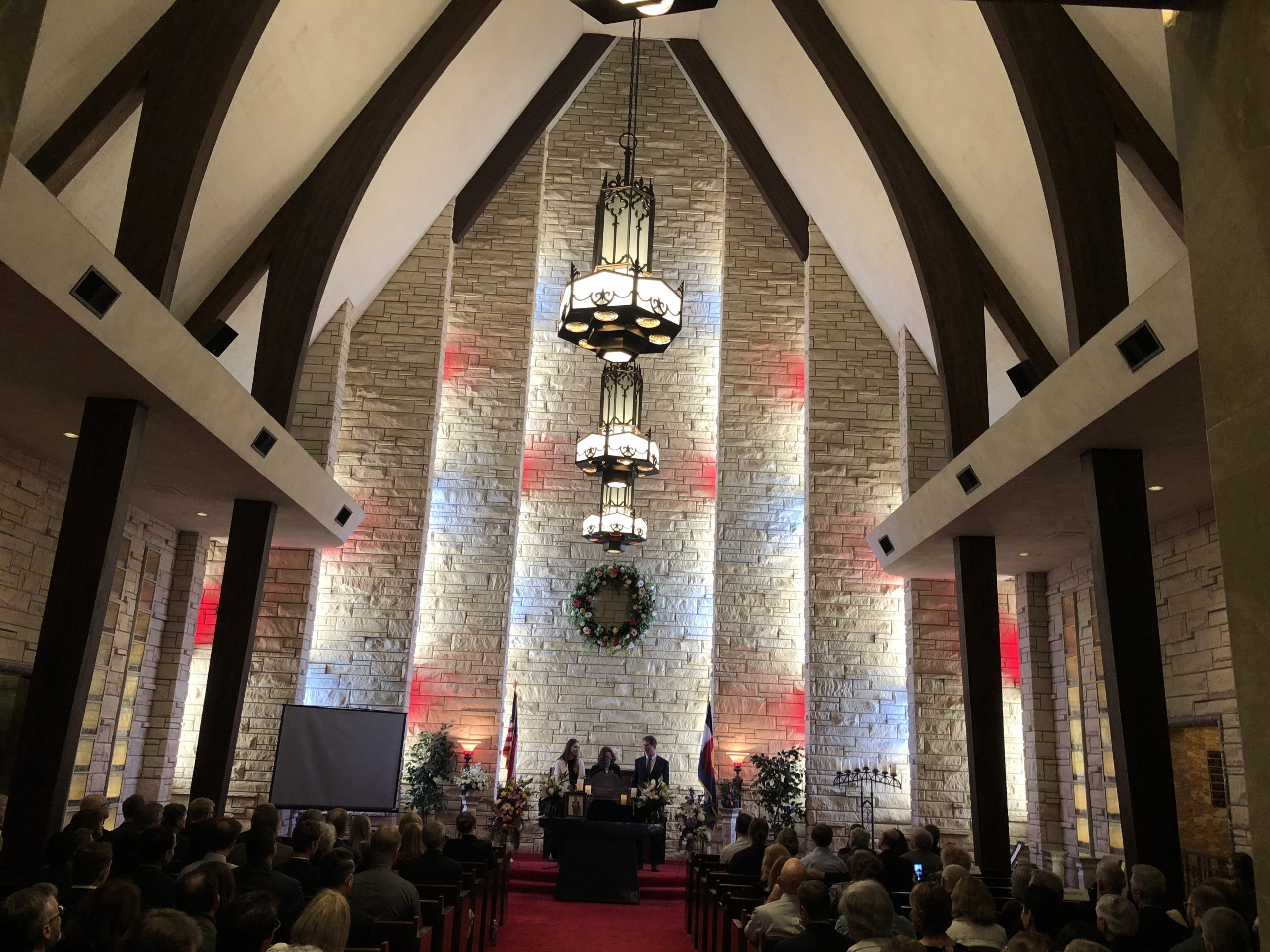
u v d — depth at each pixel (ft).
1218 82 9.67
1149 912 16.31
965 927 15.08
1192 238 9.97
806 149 42.24
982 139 30.78
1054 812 38.73
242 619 31.94
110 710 35.29
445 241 45.34
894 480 44.24
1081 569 37.58
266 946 9.50
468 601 44.75
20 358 22.03
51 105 23.32
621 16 12.46
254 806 38.06
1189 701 30.55
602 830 37.42
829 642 42.96
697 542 48.83
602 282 24.88
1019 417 25.59
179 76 24.23
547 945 27.09
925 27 29.68
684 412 50.01
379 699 41.16
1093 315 24.47
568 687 47.32
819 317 45.68
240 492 32.27
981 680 32.78
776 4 35.14
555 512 48.96
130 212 23.58
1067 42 25.38
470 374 46.91
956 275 33.68
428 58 34.01
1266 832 8.59
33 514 30.27
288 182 32.81
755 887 22.74
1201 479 27.20
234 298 32.22
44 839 20.80
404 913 16.15
